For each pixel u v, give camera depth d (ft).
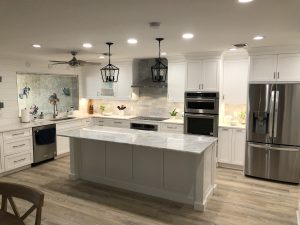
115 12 7.51
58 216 10.54
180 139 11.99
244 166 15.38
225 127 16.44
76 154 14.46
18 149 15.97
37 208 5.61
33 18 8.19
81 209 11.14
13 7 7.09
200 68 17.02
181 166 11.64
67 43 12.63
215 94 16.70
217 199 12.09
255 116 14.70
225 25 9.09
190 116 17.49
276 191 13.10
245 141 15.21
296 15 7.81
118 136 12.58
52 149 18.37
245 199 12.12
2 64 16.79
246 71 16.48
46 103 20.06
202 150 9.95
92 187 13.52
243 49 15.01
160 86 19.44
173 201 11.90
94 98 22.82
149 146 10.65
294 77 13.69
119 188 13.37
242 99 16.76
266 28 9.55
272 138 14.34
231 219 10.30
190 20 8.42
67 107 22.00
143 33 10.39
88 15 7.87
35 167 16.90
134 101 22.20
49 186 13.66
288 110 13.80
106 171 13.80
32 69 18.81
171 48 14.52
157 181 12.35
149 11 7.47
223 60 16.96
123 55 17.81
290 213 10.81
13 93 17.56
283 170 14.21
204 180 11.10
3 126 16.34
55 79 20.75
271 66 14.19
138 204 11.62
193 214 10.71
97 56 18.08
